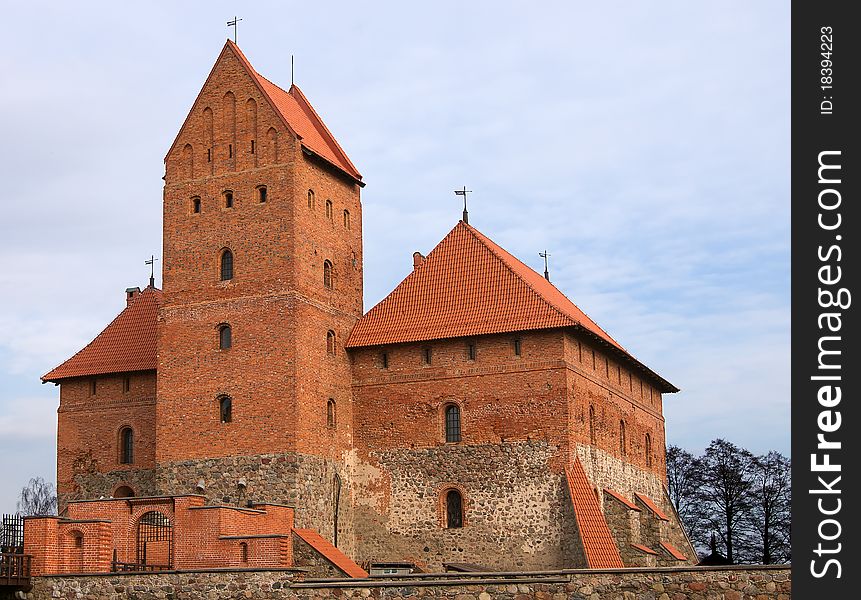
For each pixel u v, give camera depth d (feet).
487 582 127.34
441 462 197.16
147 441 213.25
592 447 201.16
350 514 200.44
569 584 125.08
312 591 137.90
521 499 190.49
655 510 215.92
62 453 220.02
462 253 212.23
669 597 121.70
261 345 194.08
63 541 157.07
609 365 216.74
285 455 188.44
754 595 119.24
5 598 151.43
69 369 222.28
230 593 143.74
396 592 131.44
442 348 201.16
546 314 195.72
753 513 345.92
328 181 208.85
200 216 203.31
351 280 212.23
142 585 148.56
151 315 225.15
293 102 218.79
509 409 194.29
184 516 165.89
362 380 205.77
